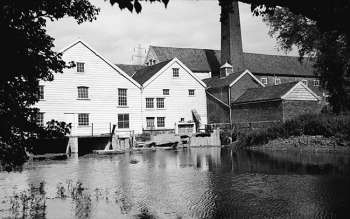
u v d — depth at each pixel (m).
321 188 14.38
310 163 22.00
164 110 43.84
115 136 37.47
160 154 33.47
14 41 7.14
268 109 39.28
